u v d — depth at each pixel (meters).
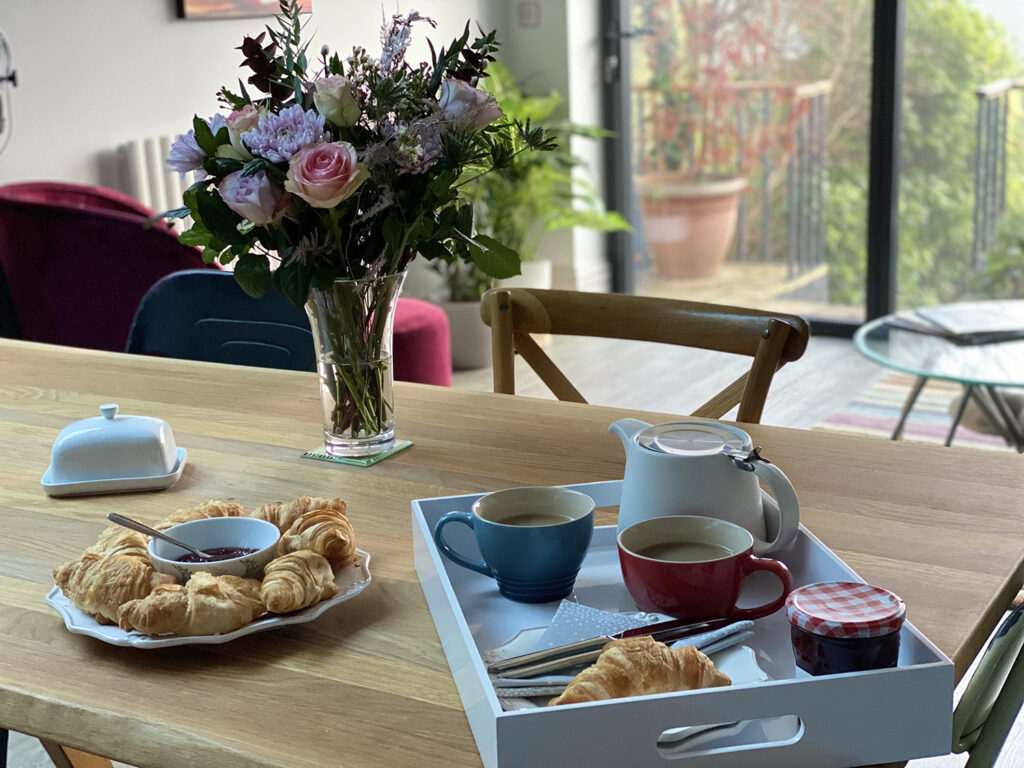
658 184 5.30
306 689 0.84
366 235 1.20
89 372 1.74
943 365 2.88
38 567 1.06
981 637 0.91
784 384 3.71
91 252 3.20
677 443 0.99
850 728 0.74
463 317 4.52
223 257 1.23
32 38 3.54
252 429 1.45
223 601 0.90
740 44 4.91
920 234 4.66
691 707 0.72
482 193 4.62
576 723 0.71
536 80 5.23
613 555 1.06
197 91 4.13
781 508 0.95
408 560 1.06
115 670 0.87
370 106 1.15
